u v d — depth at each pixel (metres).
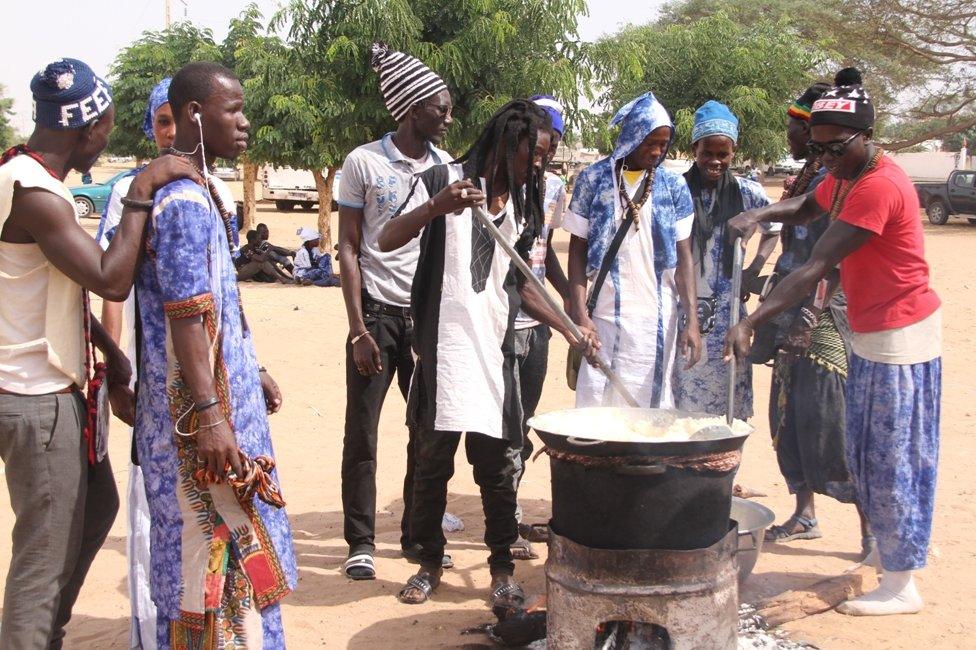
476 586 4.30
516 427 3.96
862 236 3.62
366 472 4.38
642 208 4.34
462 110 14.73
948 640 3.70
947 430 6.90
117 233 2.76
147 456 2.84
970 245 21.55
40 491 2.88
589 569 2.93
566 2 14.41
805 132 4.71
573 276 4.45
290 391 8.23
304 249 15.51
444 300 3.82
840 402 4.43
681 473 2.85
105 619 3.98
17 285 2.82
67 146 2.88
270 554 2.87
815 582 4.06
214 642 2.78
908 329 3.78
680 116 16.53
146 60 26.36
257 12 23.95
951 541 4.77
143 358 2.84
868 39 31.06
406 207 3.91
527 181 3.83
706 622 2.93
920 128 34.78
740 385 4.91
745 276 4.96
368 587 4.27
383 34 14.07
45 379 2.87
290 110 16.66
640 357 4.34
